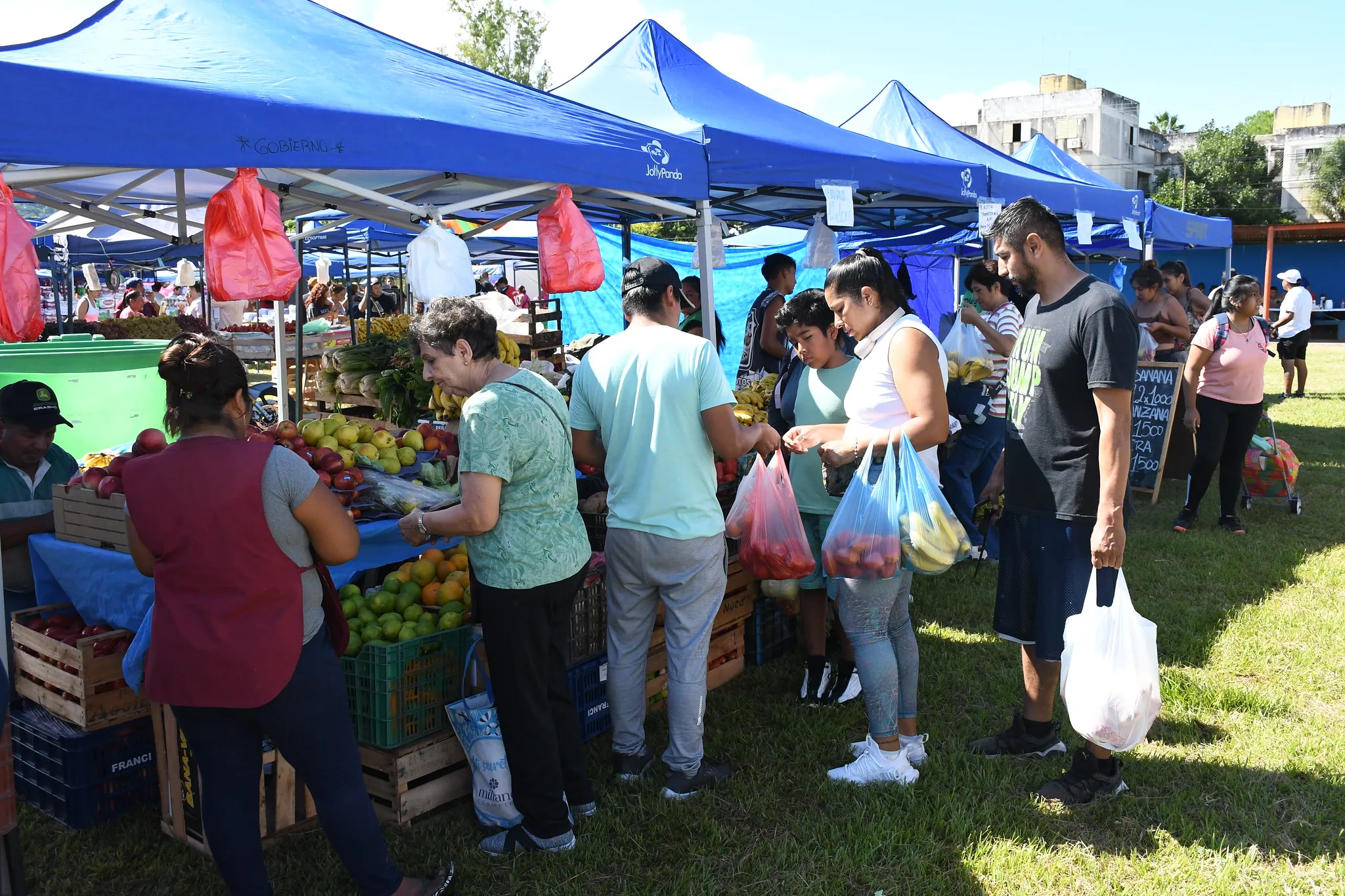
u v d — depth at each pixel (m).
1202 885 2.84
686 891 2.90
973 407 5.97
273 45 4.17
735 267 14.15
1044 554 3.27
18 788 3.57
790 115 6.69
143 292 16.03
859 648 3.45
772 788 3.47
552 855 3.04
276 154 3.27
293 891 2.93
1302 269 35.19
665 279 3.34
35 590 3.86
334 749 2.51
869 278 3.34
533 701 2.96
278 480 2.34
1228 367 6.69
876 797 3.37
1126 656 3.02
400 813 3.21
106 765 3.36
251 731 2.47
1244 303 6.59
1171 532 6.98
